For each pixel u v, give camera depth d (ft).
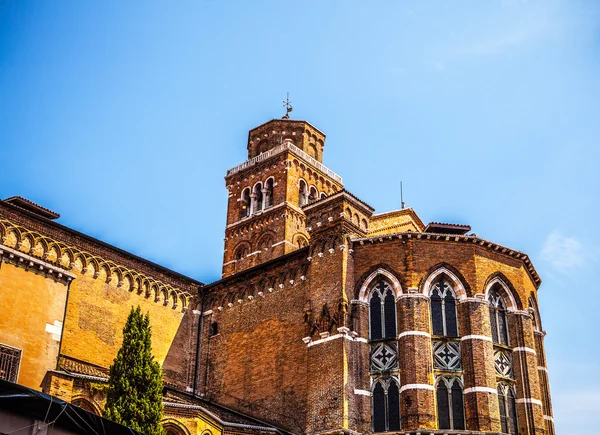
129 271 201.57
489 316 183.62
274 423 184.96
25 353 165.07
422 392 172.45
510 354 184.85
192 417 161.07
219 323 211.00
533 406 179.52
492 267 188.75
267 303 201.67
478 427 170.40
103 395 157.07
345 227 190.80
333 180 303.48
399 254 186.09
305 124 306.96
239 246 285.84
